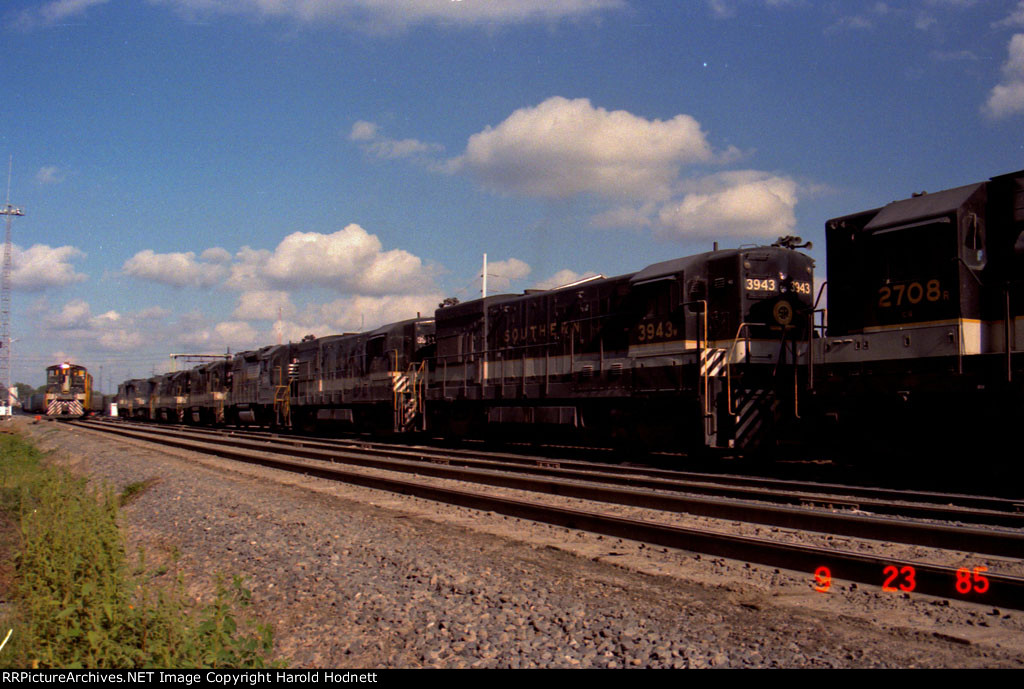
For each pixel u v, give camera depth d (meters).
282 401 35.59
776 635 4.86
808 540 7.75
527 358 19.75
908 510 8.99
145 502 12.09
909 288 11.19
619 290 16.89
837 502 9.65
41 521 8.54
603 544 7.73
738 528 8.46
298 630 5.46
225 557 7.80
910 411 11.20
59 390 68.19
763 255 14.78
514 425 20.33
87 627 5.16
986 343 10.68
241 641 4.83
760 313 14.66
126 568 6.97
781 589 5.92
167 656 4.46
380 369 26.48
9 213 62.78
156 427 43.50
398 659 4.73
